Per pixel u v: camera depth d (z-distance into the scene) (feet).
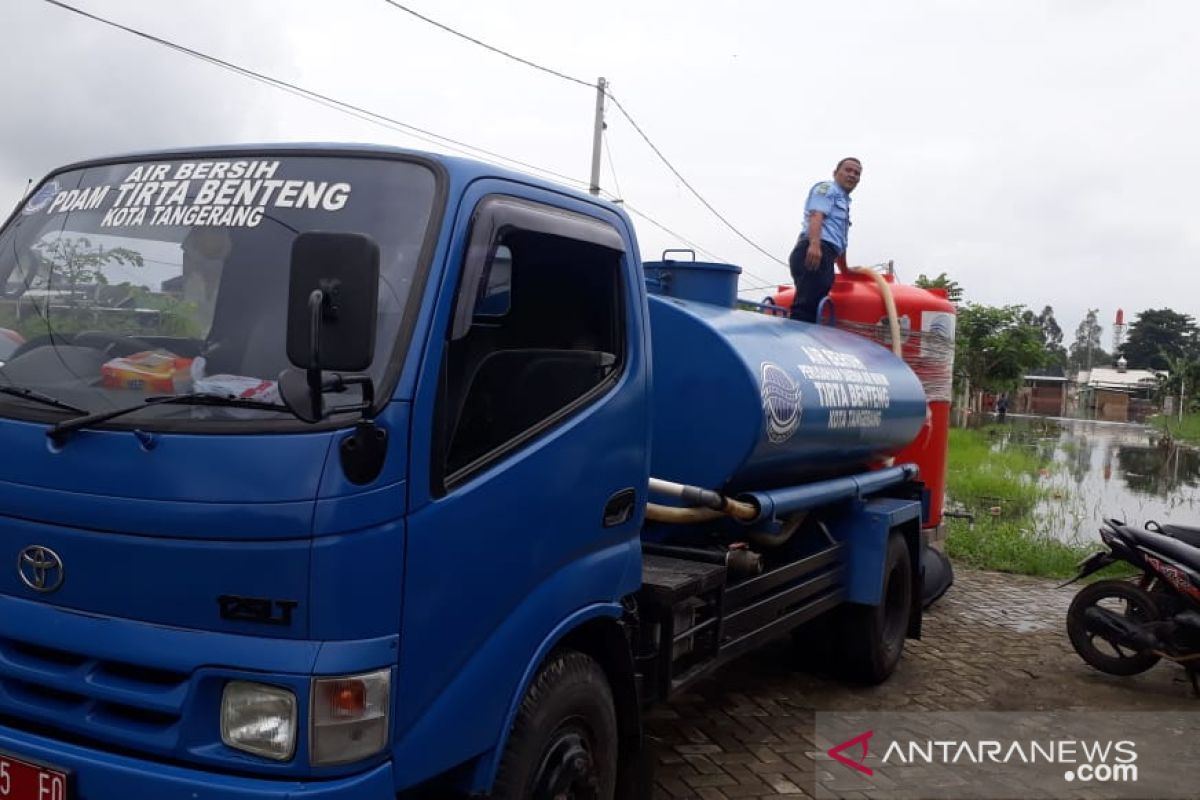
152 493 8.68
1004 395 176.04
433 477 9.17
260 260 9.85
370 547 8.55
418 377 9.04
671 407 16.29
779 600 17.57
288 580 8.37
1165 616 22.48
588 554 11.65
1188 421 156.87
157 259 10.25
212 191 10.49
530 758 10.49
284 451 8.51
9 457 9.43
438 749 9.28
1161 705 21.27
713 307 18.08
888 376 21.68
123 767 8.56
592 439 11.57
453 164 10.09
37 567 9.23
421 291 9.29
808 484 19.29
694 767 16.79
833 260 25.17
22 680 9.30
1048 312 400.67
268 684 8.33
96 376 9.71
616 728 12.28
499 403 10.43
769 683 21.74
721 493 16.30
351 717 8.42
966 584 32.63
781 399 16.40
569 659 11.34
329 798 8.26
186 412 9.02
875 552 20.90
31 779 8.89
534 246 11.69
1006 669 23.56
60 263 10.77
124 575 8.82
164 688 8.67
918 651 24.81
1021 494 57.77
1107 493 63.98
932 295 28.63
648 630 13.42
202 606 8.57
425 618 9.10
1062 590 31.99
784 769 16.90
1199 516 52.21
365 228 9.78
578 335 12.37
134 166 11.21
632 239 13.00
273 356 9.29
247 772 8.39
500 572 10.07
